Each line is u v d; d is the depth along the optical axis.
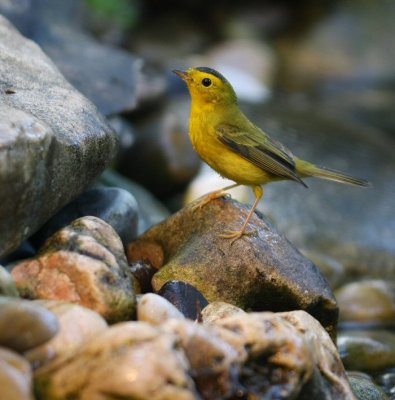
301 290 10.08
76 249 8.52
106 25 26.33
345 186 19.45
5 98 9.74
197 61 27.19
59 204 9.27
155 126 18.23
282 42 31.02
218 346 7.25
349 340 12.27
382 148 22.12
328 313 10.36
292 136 21.69
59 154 8.79
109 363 6.62
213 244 10.31
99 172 10.26
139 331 6.81
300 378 7.59
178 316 8.27
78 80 15.44
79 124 9.74
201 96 11.86
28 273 8.45
